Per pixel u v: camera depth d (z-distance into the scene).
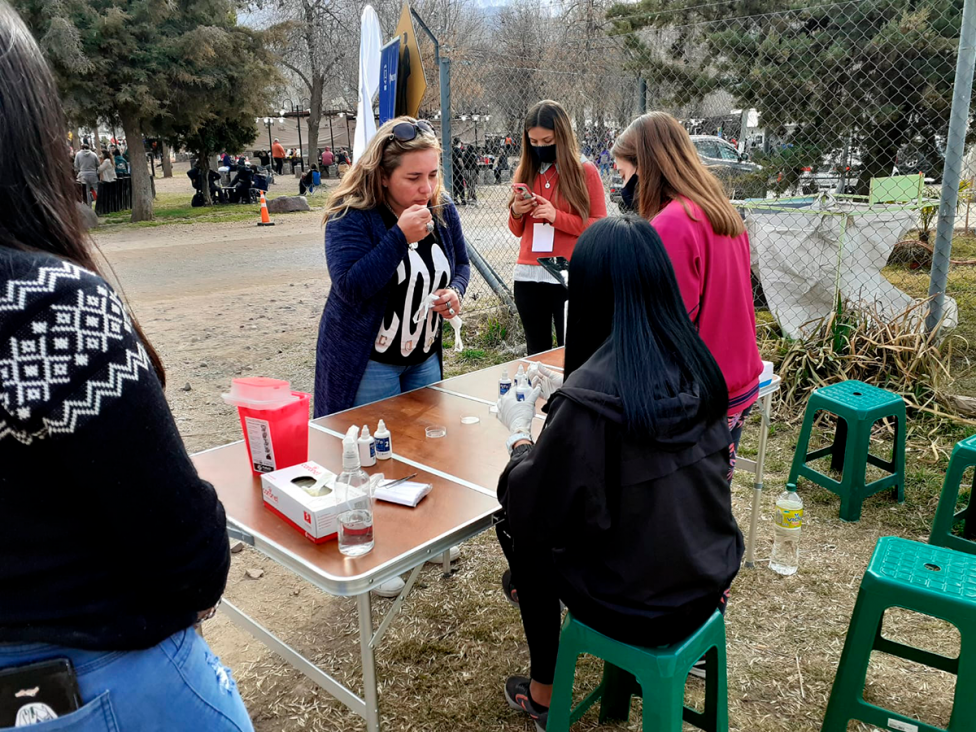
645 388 1.37
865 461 3.19
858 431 3.15
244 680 2.33
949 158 4.24
